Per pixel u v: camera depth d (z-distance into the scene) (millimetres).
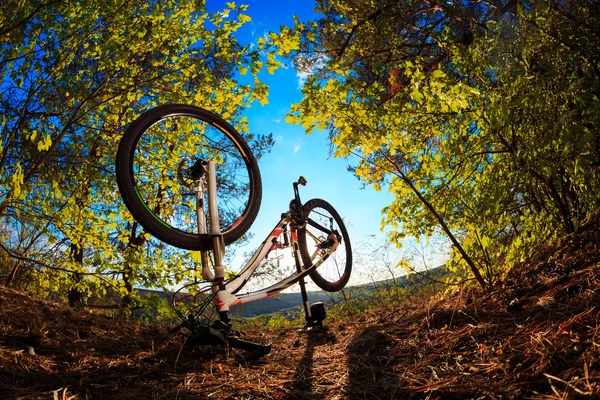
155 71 4594
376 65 5688
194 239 2631
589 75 2484
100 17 3980
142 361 2461
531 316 2195
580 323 1769
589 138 2078
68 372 2084
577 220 2996
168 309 3844
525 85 2619
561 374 1437
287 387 2141
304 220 3762
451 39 3584
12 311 2828
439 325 2643
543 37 2609
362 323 4035
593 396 1219
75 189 4367
